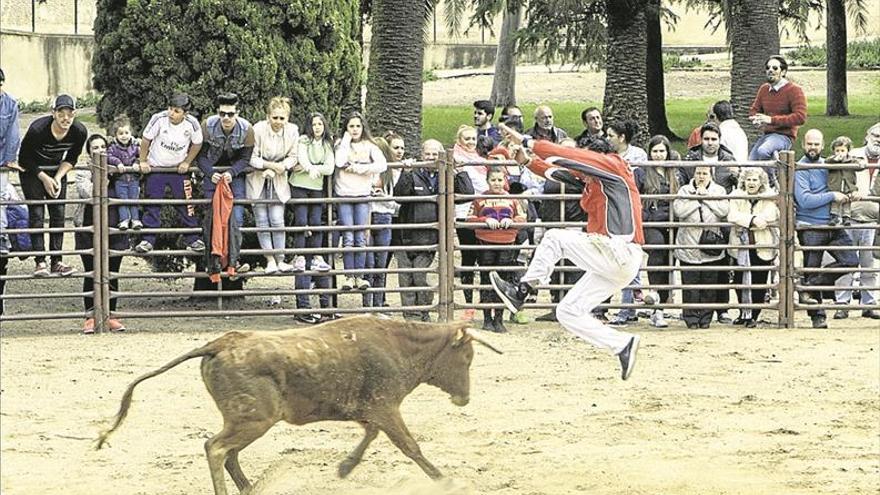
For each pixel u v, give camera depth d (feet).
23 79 181.68
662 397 64.23
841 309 80.43
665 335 79.92
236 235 77.36
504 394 64.54
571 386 66.33
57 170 77.20
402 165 79.66
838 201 81.82
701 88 229.04
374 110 111.24
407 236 81.76
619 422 59.52
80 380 65.62
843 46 191.42
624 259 58.44
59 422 57.88
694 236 81.46
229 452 43.83
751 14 121.49
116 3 89.51
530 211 83.92
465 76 251.19
